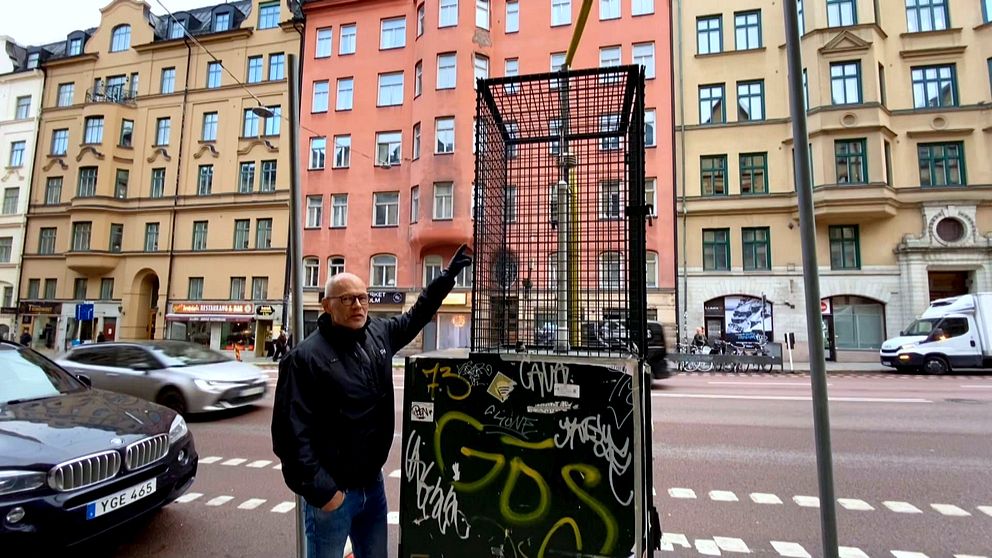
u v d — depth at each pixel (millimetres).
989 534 3932
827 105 19391
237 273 25359
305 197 24875
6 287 29062
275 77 26375
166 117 27844
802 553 3654
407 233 23219
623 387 2145
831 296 19547
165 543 3756
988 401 9641
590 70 2713
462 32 22203
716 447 6391
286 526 4062
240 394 8500
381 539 2469
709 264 20625
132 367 8508
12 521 2949
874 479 5172
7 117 30859
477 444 2289
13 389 4141
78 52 31141
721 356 16906
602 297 2951
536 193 3291
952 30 19484
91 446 3389
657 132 21203
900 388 11812
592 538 2121
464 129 21797
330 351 2357
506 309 3059
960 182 18891
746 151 20703
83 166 27453
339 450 2303
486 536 2240
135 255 26953
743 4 21375
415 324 2742
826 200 18938
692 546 3766
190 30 28734
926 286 18406
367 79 24672
